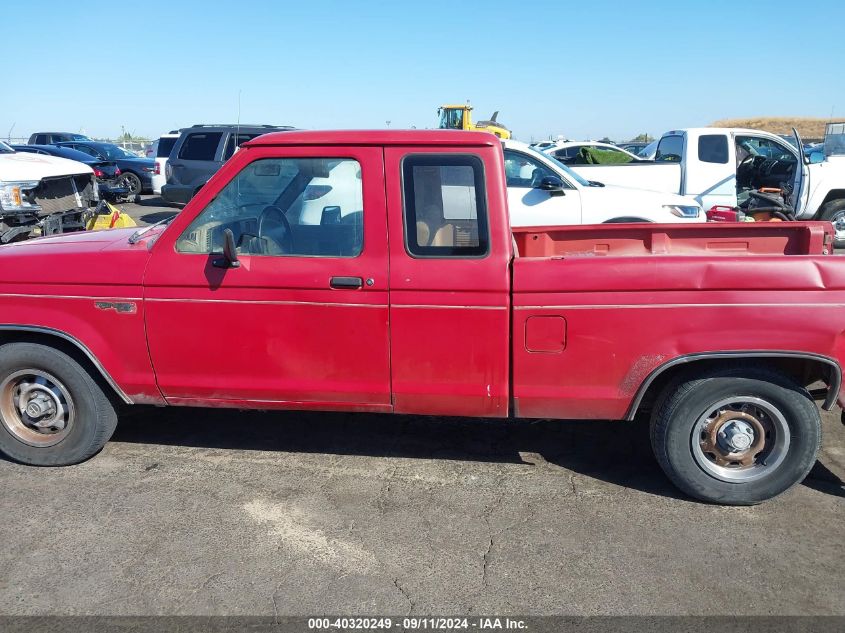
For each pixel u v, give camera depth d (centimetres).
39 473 402
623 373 352
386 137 357
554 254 475
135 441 447
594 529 346
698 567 314
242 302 365
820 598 293
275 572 310
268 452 432
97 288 374
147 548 327
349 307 359
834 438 457
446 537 338
